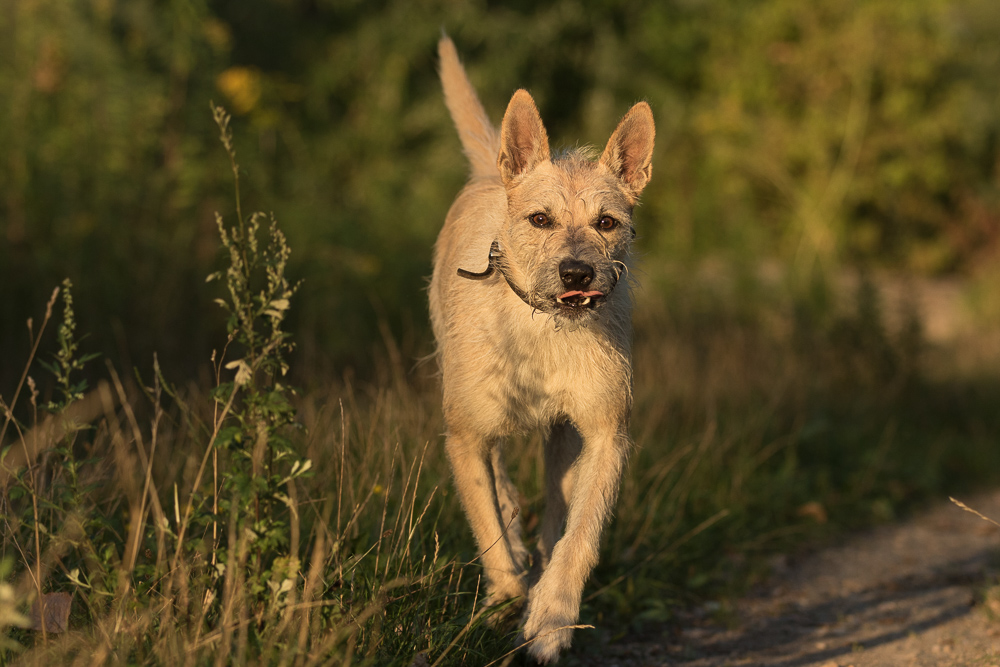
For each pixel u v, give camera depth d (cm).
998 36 2906
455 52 820
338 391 842
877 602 712
